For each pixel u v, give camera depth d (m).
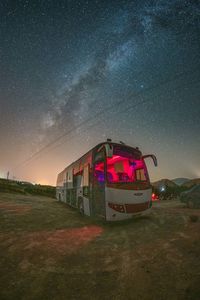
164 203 17.36
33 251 5.04
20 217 9.91
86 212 9.85
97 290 3.18
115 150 8.88
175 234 5.97
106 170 8.23
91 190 9.26
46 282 3.47
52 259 4.50
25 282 3.48
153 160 9.30
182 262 3.91
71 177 14.14
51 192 31.72
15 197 22.34
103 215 7.95
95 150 9.48
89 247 5.32
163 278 3.39
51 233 6.90
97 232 7.04
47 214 11.21
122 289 3.18
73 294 3.09
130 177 8.95
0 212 11.12
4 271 3.93
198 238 5.25
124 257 4.50
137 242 5.56
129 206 7.91
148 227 7.27
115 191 7.87
